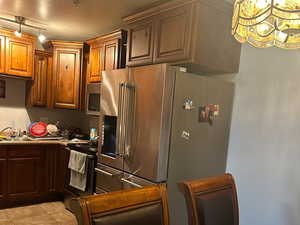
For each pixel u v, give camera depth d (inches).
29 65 128.0
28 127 135.3
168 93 69.6
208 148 82.1
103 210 37.1
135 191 42.3
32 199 123.2
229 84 86.3
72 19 104.2
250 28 48.3
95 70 121.7
